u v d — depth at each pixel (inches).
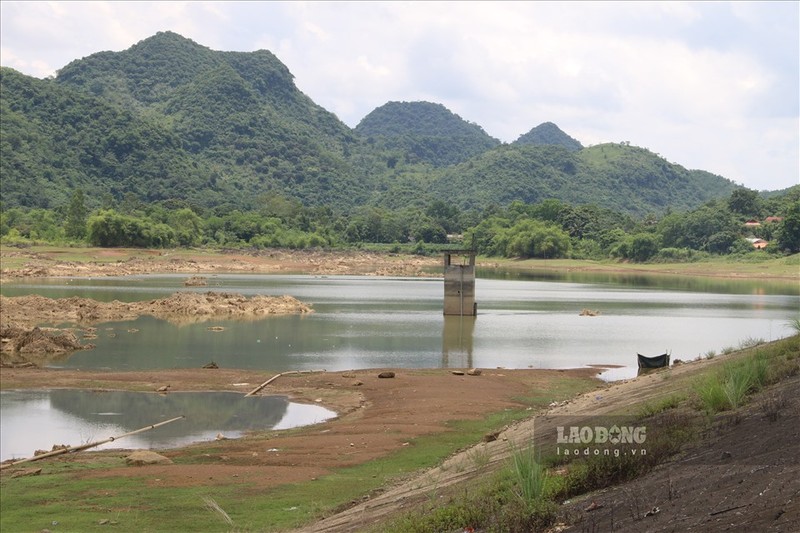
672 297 5703.7
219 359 2667.3
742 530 493.7
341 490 1106.7
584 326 3786.9
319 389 2103.8
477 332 3511.3
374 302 4913.9
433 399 1892.2
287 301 4387.3
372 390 2069.4
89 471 1272.1
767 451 660.1
